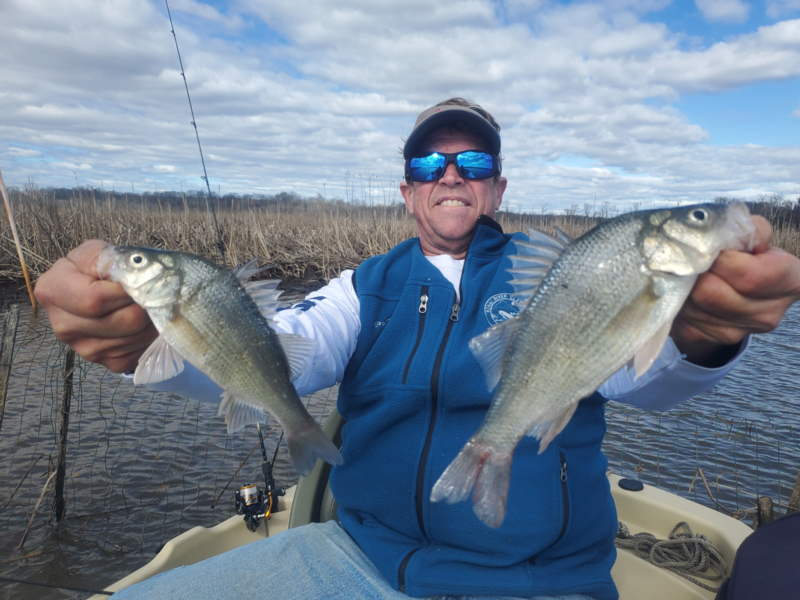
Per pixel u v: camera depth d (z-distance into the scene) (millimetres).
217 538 848
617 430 1741
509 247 720
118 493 1354
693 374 487
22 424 1685
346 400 718
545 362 474
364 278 735
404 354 664
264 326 521
